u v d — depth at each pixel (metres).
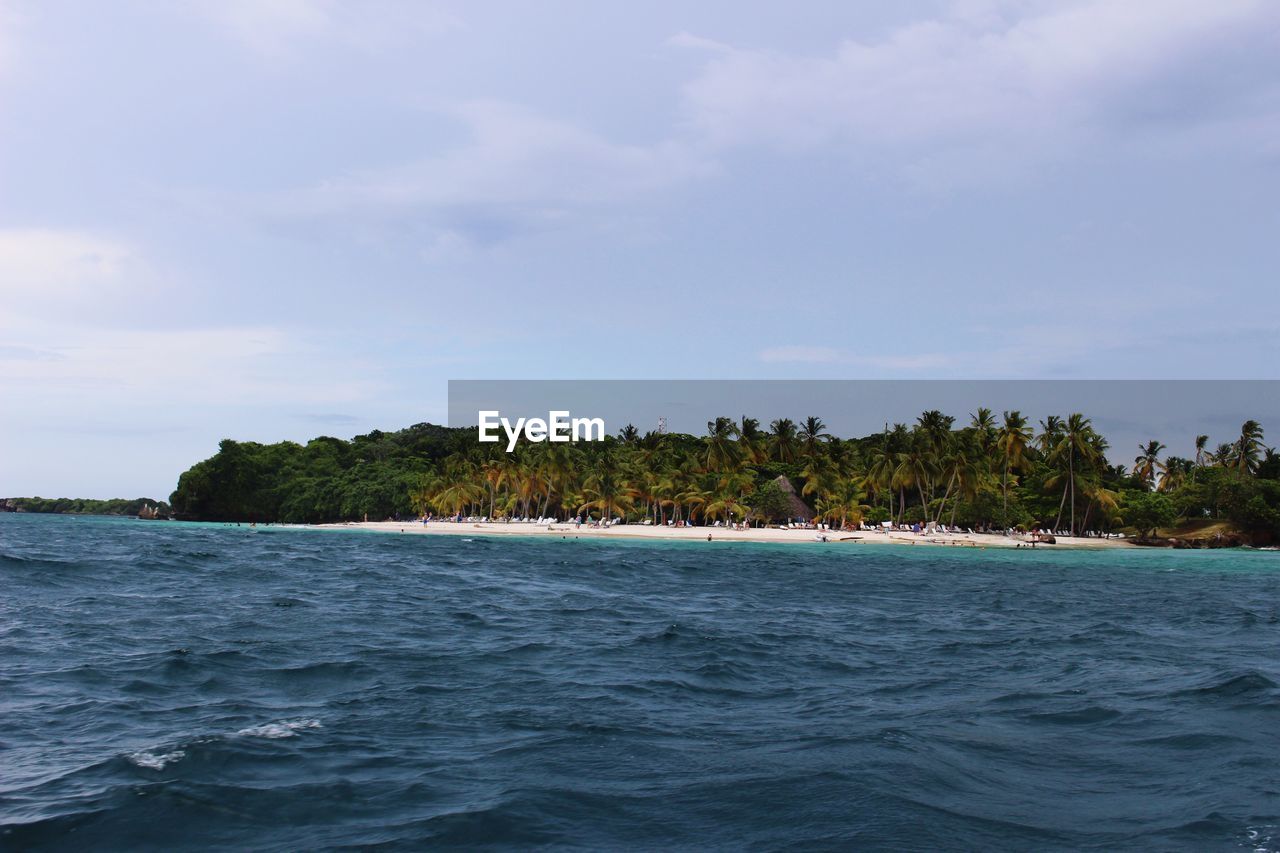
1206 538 108.25
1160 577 58.38
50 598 25.58
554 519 138.38
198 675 15.12
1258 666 18.83
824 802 9.02
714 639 21.28
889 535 104.44
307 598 27.80
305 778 9.55
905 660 19.20
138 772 9.56
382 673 15.84
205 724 11.84
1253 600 40.75
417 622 23.06
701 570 50.25
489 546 76.19
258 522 165.62
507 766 10.16
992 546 97.62
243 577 34.44
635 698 14.27
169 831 7.98
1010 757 10.96
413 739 11.32
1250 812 8.88
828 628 24.84
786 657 19.11
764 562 61.81
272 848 7.64
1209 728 12.56
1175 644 22.92
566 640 20.58
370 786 9.34
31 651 17.12
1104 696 14.98
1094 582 51.31
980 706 14.12
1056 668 18.27
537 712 13.04
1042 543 100.56
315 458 176.75
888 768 10.22
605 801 8.99
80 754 10.31
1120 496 116.25
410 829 8.12
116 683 14.38
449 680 15.40
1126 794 9.52
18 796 8.79
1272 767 10.59
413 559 51.28
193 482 161.50
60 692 13.66
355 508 155.25
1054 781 9.98
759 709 13.76
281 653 17.53
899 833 8.20
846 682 16.33
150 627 20.67
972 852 7.80
